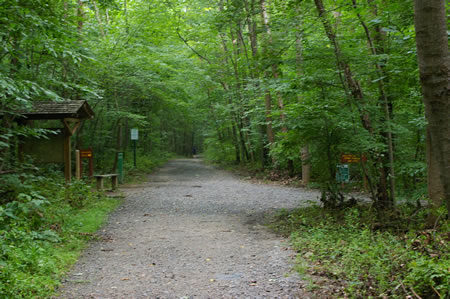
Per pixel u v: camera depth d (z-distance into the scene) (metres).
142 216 9.62
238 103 22.78
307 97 8.58
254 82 16.95
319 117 8.09
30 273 4.93
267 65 8.97
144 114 28.16
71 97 16.62
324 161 8.77
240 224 8.67
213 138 35.69
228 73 22.34
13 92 8.04
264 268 5.43
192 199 12.41
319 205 10.08
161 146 41.53
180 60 20.36
